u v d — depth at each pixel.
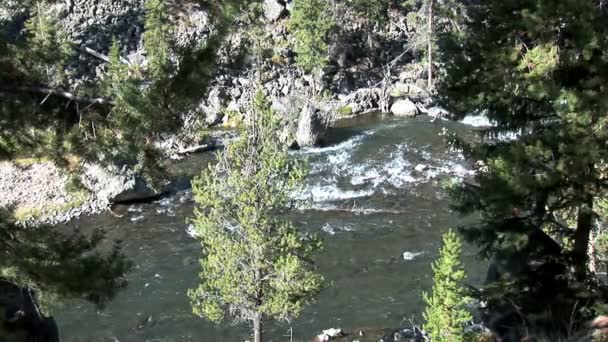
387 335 22.75
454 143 15.34
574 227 18.30
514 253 16.30
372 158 45.78
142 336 24.91
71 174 10.37
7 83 8.97
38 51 9.09
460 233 15.26
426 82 66.31
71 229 36.62
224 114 59.97
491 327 15.82
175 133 9.52
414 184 40.03
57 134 9.37
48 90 8.99
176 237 34.97
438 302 13.91
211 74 9.36
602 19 12.66
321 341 23.39
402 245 31.66
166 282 29.44
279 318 21.14
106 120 9.37
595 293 14.52
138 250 33.28
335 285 28.09
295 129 50.88
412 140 49.94
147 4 40.81
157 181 10.34
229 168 20.95
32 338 12.03
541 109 13.89
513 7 13.50
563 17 12.40
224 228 22.02
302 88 64.50
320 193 39.06
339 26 67.81
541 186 12.90
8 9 9.44
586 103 12.07
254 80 62.84
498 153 14.42
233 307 21.61
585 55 12.20
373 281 28.31
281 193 20.88
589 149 12.09
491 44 13.90
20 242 10.77
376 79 68.31
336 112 59.25
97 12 67.69
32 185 41.72
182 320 25.98
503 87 13.39
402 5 72.75
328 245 31.97
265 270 21.22
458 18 15.11
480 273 27.73
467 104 14.41
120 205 40.00
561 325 14.17
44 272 10.09
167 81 8.89
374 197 38.12
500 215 14.47
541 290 15.30
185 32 63.16
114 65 9.36
